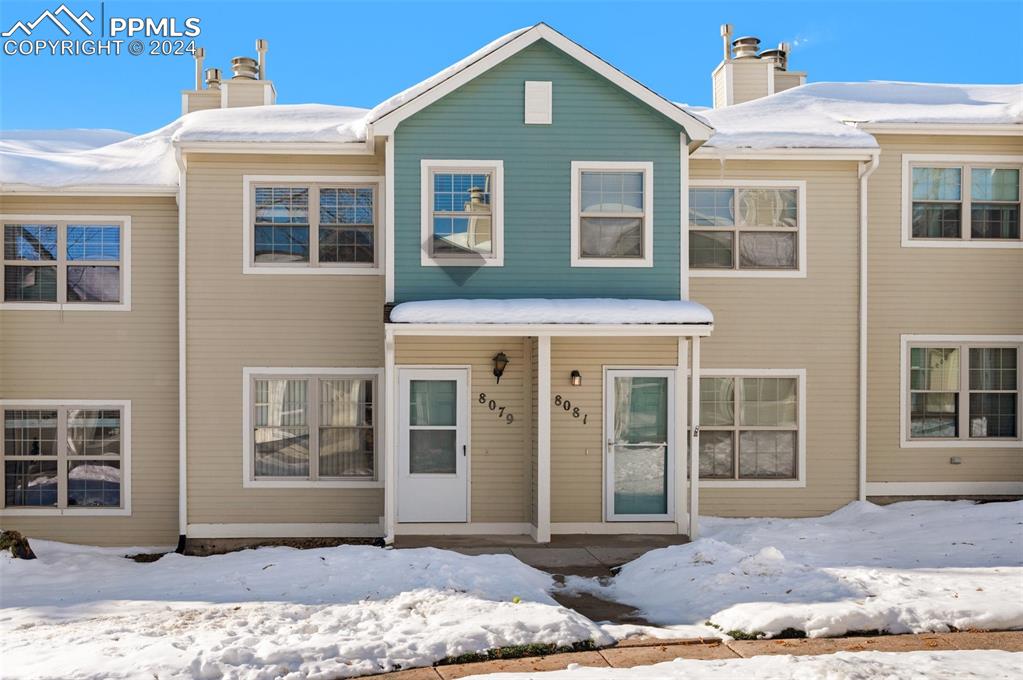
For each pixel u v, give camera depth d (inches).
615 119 495.2
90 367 541.3
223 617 330.0
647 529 494.0
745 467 542.6
